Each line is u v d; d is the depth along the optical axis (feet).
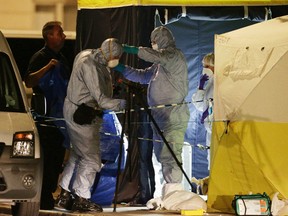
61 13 93.91
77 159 65.62
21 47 94.38
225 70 64.44
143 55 67.21
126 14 70.85
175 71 68.90
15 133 56.18
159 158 69.26
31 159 56.13
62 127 68.80
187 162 73.41
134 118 69.97
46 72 68.54
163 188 67.82
